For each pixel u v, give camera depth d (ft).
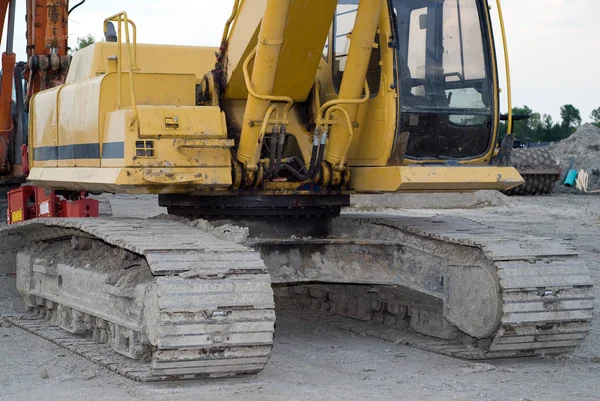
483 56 30.63
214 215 30.89
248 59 28.84
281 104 29.37
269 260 30.76
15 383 24.67
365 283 30.60
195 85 31.17
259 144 28.76
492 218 81.56
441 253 29.60
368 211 85.51
